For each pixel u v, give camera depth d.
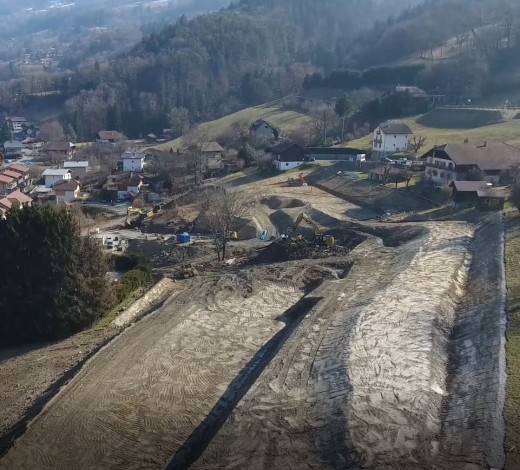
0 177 73.25
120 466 16.42
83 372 21.61
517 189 39.84
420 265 29.30
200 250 42.78
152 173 81.81
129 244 48.09
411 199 48.78
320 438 16.05
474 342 20.62
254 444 16.08
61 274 26.00
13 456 16.81
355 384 18.27
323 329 23.53
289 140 79.06
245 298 29.38
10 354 25.14
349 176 58.12
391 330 21.92
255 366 22.20
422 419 16.41
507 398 16.45
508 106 81.38
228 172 73.69
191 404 19.53
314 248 37.88
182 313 27.36
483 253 29.98
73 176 83.06
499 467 14.02
